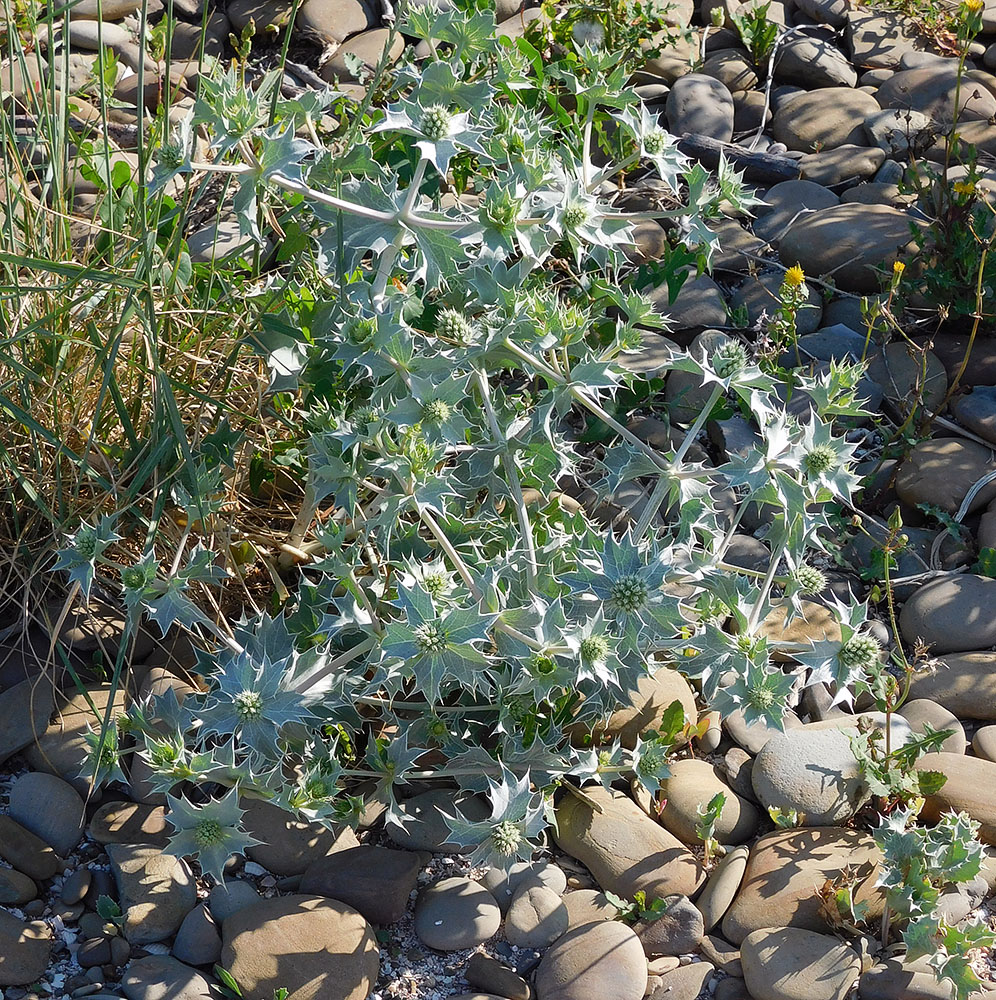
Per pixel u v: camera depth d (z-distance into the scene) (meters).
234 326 1.38
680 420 1.55
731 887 1.22
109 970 1.17
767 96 1.90
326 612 1.27
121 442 1.37
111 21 1.88
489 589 1.16
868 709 1.34
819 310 1.63
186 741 1.25
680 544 1.22
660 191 1.72
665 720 1.28
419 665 1.13
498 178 1.29
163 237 1.47
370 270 1.34
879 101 1.91
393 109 1.23
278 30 1.91
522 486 1.35
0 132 1.43
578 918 1.20
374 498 1.34
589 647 1.14
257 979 1.15
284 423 1.36
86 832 1.24
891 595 1.40
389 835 1.25
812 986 1.16
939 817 1.26
